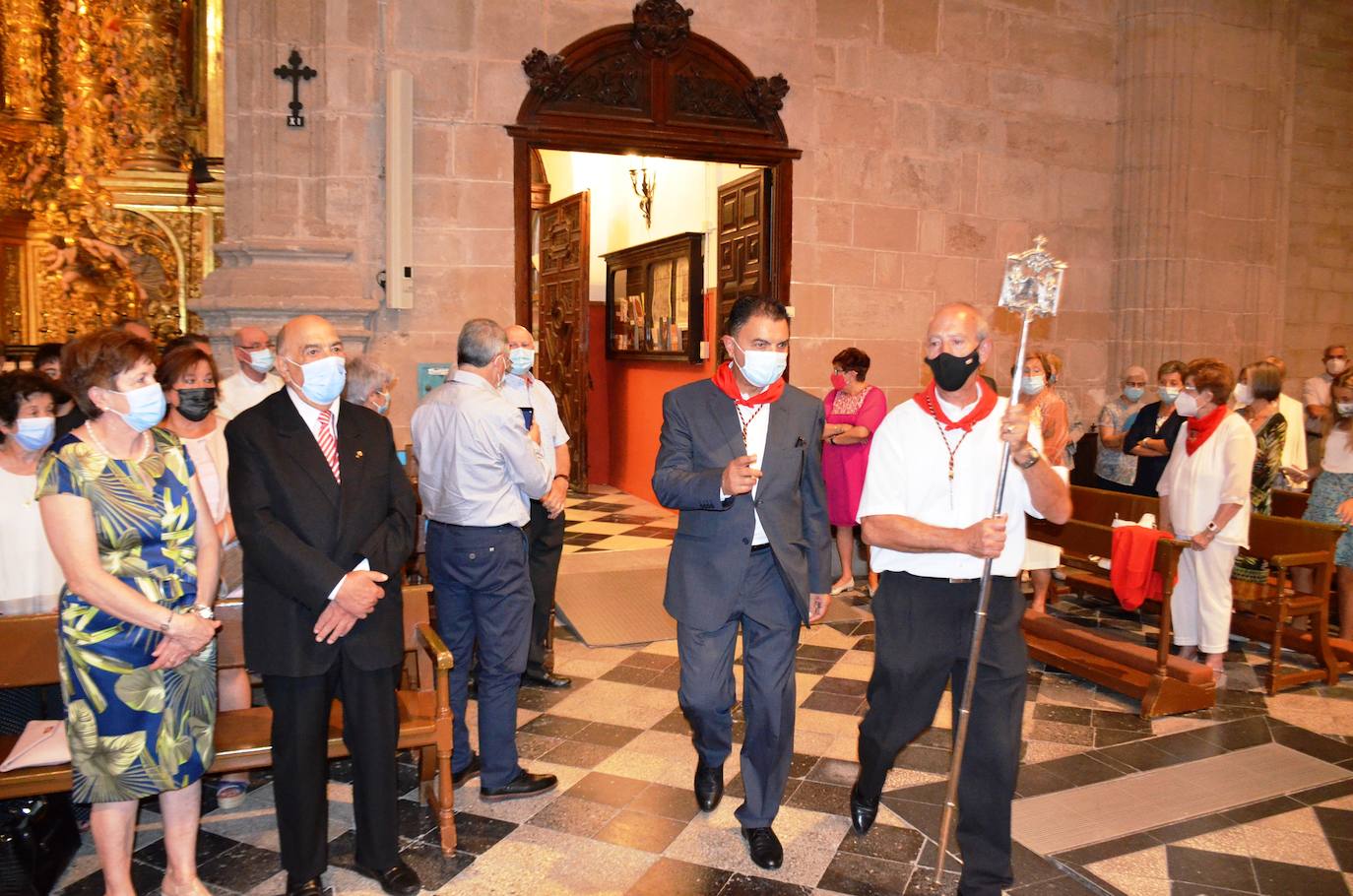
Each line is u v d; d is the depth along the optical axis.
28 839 2.84
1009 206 8.12
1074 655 4.96
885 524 2.77
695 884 2.98
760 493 3.01
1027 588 6.97
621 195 11.02
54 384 3.17
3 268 7.86
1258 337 8.77
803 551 3.08
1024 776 3.82
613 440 11.45
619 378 11.23
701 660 3.09
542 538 4.67
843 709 4.49
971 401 2.85
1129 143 8.40
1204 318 8.52
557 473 4.65
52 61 7.89
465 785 3.67
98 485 2.48
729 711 3.29
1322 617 4.94
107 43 7.81
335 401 2.82
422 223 6.40
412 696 3.43
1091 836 3.34
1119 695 4.77
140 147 7.95
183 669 2.64
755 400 3.11
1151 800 3.61
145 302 8.15
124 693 2.53
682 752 3.97
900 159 7.69
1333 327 10.03
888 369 7.78
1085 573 6.24
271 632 2.68
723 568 3.04
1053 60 8.19
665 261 9.74
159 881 3.00
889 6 7.56
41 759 2.79
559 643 5.45
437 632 3.58
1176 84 8.25
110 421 2.55
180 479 2.66
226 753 3.01
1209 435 4.87
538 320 11.26
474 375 3.48
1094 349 8.57
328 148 6.14
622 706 4.49
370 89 6.22
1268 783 3.77
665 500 3.02
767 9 7.18
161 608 2.51
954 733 2.84
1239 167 8.59
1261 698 4.76
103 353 2.43
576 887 2.96
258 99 6.03
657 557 7.47
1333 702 4.71
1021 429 2.55
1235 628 5.30
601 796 3.57
